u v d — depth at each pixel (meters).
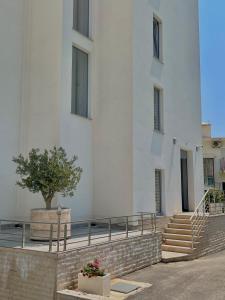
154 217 13.95
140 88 15.32
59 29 13.51
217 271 11.77
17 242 9.98
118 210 14.33
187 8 21.30
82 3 15.34
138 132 14.88
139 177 14.70
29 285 8.67
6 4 13.51
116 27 15.34
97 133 15.15
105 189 14.72
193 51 21.73
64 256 8.59
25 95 13.82
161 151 16.86
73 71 14.52
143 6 16.11
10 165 13.13
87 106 15.17
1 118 12.97
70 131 13.72
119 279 10.40
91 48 15.32
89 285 8.57
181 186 19.75
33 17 14.21
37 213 10.34
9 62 13.43
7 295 8.99
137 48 15.27
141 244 12.04
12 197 13.14
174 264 12.95
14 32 13.73
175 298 8.74
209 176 32.78
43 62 13.70
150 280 10.38
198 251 14.88
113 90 15.06
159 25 17.92
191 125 20.66
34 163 10.65
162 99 17.50
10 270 9.05
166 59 18.09
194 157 20.69
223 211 19.33
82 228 13.68
